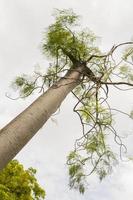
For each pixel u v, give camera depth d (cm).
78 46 920
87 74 816
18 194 1452
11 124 525
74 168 852
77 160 859
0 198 1366
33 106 598
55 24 909
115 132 860
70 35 916
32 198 1473
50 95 664
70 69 835
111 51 843
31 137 554
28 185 1470
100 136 873
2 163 468
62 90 715
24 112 571
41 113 593
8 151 479
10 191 1438
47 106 624
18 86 908
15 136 504
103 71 870
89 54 934
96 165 855
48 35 915
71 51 918
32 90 907
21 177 1470
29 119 554
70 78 775
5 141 482
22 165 1504
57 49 911
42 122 596
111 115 879
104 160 859
